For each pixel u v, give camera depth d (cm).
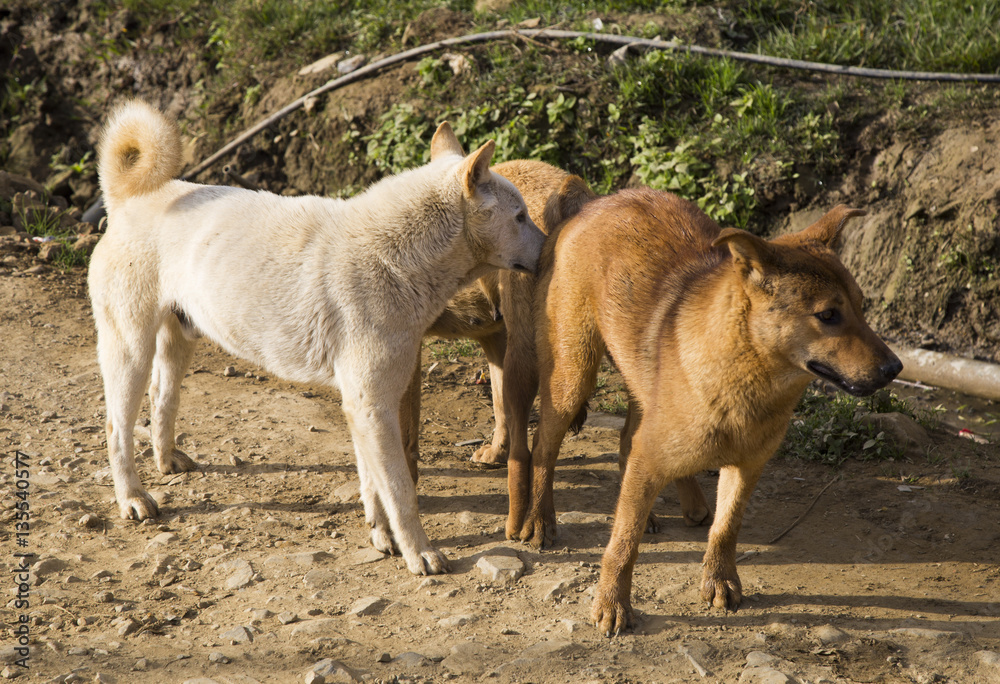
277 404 592
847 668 307
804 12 942
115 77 1166
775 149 773
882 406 581
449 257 396
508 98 860
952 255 704
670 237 373
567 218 434
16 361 626
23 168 1131
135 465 481
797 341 298
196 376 642
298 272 387
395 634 331
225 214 407
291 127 982
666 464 330
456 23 994
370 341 377
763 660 309
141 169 420
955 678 301
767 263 297
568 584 371
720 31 920
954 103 771
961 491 472
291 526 430
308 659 309
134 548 404
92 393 585
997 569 391
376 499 412
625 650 319
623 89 835
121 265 418
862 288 738
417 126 884
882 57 855
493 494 473
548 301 401
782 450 528
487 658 311
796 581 383
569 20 952
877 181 753
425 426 584
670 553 408
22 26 1220
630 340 359
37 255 851
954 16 890
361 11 1081
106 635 326
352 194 909
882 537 425
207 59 1132
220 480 479
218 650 313
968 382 668
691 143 786
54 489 457
